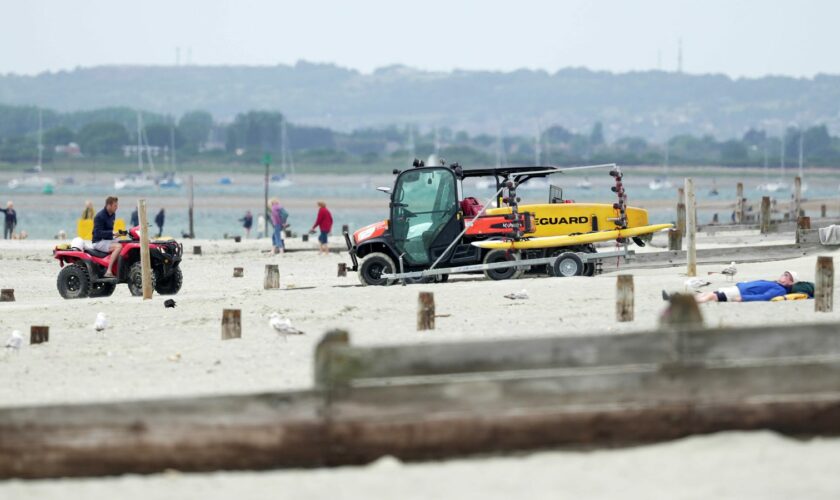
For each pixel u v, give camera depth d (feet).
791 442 125.90
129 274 316.40
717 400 126.52
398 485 117.50
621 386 125.59
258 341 212.23
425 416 123.54
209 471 123.03
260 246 559.38
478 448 124.26
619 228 314.35
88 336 227.20
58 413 122.21
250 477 121.49
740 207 631.56
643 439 126.11
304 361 188.24
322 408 122.93
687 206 299.79
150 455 122.62
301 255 500.74
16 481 122.11
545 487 116.06
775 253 355.36
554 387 124.67
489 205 329.72
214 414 122.62
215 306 264.11
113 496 116.98
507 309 242.78
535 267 322.14
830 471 117.80
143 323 244.01
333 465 123.44
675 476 117.60
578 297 257.14
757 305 235.61
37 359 201.16
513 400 124.26
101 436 122.31
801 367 126.72
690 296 126.93
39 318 258.98
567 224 316.19
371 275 317.42
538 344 124.98
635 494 113.80
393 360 123.54
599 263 327.06
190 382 173.37
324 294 274.57
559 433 125.08
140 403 122.52
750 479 116.16
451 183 315.17
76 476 122.42
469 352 124.36
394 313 244.22
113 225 328.70
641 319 223.92
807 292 246.06
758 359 127.13
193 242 593.01
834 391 126.93
